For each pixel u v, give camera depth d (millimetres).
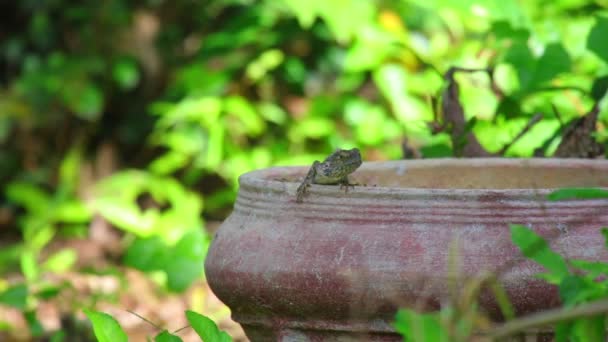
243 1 12461
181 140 12281
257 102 12625
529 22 7453
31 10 13523
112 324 4520
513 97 6730
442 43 10812
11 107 13188
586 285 3734
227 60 12234
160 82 13281
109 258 11938
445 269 4191
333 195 4480
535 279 4176
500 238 4230
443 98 6828
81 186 13125
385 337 4410
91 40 13148
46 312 9219
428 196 4328
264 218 4684
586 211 4297
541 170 5586
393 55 10609
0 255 11703
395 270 4242
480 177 5664
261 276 4531
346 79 11984
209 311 8617
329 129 11914
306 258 4402
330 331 4512
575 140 6480
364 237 4348
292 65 12688
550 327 4230
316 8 10469
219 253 4809
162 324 8805
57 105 13281
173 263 7078
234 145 12453
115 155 13484
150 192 13383
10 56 13734
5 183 13695
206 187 13219
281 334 4656
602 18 6441
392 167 5746
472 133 6816
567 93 7500
